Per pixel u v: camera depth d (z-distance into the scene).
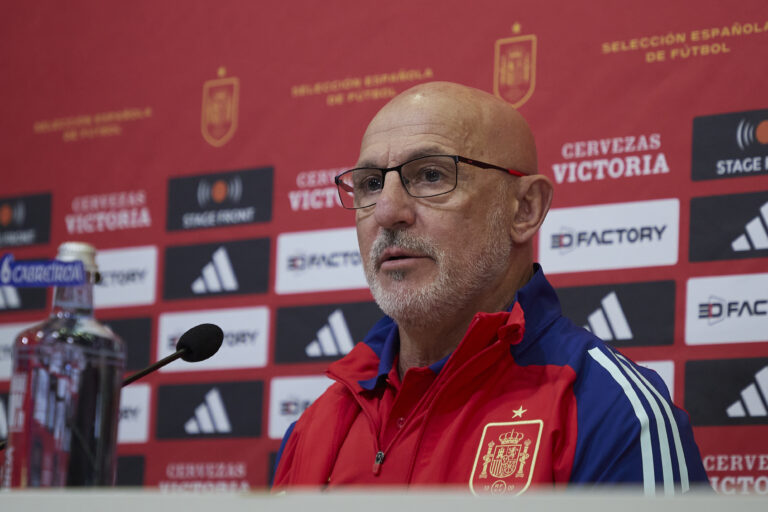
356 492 1.33
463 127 3.12
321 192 4.44
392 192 3.02
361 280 4.27
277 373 4.35
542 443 2.68
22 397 2.02
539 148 4.03
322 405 3.22
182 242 4.68
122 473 4.54
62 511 1.46
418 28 4.39
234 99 4.71
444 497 1.28
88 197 4.93
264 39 4.71
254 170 4.59
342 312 4.29
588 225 3.88
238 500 1.37
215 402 4.44
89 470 2.00
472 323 2.82
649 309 3.73
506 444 2.73
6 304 4.91
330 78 4.53
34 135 5.11
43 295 4.86
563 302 3.86
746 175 3.68
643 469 2.61
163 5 4.97
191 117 4.79
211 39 4.83
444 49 4.31
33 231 5.02
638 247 3.79
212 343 2.76
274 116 4.61
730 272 3.64
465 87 3.29
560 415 2.73
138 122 4.90
